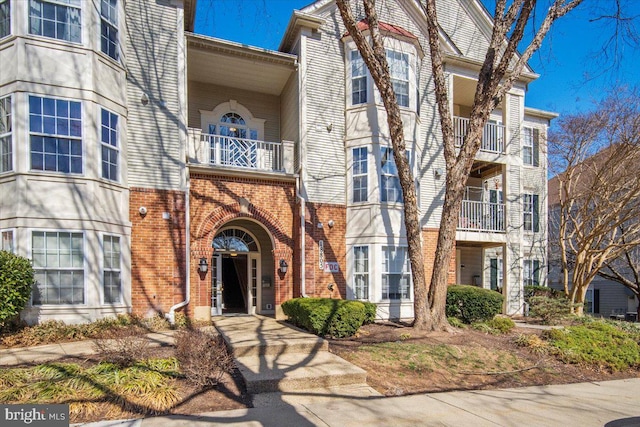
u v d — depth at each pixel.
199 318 10.37
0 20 8.78
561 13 9.51
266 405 5.52
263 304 13.02
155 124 10.34
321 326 8.91
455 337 9.12
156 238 10.05
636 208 14.80
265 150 12.43
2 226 8.41
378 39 9.26
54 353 7.12
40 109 8.60
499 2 9.36
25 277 7.72
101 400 5.21
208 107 13.22
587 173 16.38
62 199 8.65
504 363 8.00
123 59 10.02
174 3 10.80
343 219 12.18
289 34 12.64
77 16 9.11
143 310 9.73
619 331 10.48
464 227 13.96
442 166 13.54
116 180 9.61
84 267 8.77
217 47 11.36
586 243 14.67
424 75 13.69
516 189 15.10
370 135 12.06
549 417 5.47
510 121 15.23
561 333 9.54
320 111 12.17
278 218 11.72
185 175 10.48
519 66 9.59
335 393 6.08
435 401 5.96
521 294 14.76
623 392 6.99
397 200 12.24
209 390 5.86
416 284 9.75
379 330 9.97
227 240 12.88
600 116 14.80
